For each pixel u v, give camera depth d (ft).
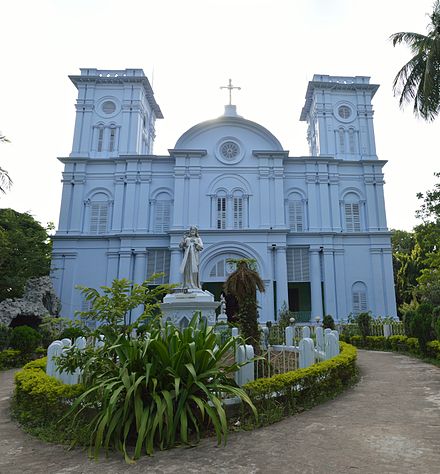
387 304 97.86
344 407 24.81
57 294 94.94
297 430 20.10
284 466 15.60
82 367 21.43
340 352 37.81
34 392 22.70
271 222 99.40
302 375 25.12
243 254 96.17
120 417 17.74
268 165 103.04
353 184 106.63
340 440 18.48
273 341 57.93
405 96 59.88
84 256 98.17
